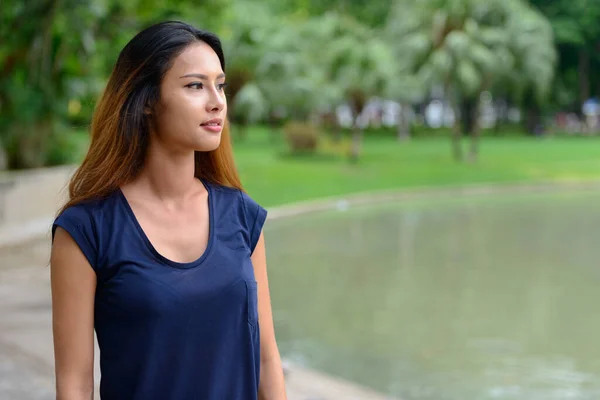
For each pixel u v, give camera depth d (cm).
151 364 172
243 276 181
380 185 2852
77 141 2084
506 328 879
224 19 2058
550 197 2678
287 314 938
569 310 974
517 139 5794
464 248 1504
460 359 755
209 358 176
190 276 175
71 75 1748
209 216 185
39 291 897
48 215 1605
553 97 6650
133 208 180
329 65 3638
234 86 4294
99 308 177
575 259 1370
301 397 546
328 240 1625
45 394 547
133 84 181
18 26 1536
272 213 2103
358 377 692
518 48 3897
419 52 3769
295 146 3825
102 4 1561
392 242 1589
